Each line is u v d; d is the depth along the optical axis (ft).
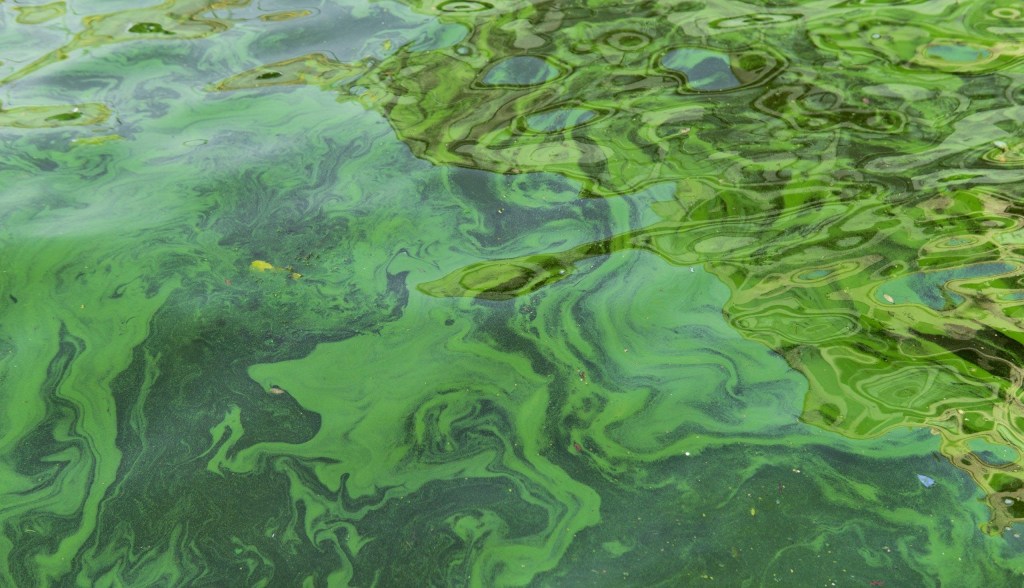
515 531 7.54
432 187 11.66
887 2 15.93
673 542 7.38
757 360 9.00
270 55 15.02
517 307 9.80
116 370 9.18
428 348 9.38
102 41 15.62
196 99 13.71
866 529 7.36
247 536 7.58
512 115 13.05
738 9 16.05
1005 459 7.81
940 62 13.85
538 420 8.56
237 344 9.47
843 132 12.26
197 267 10.43
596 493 7.84
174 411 8.75
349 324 9.70
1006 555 7.07
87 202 11.47
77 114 13.29
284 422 8.62
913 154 11.71
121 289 10.14
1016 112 12.43
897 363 8.80
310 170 12.03
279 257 10.59
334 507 7.82
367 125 12.95
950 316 9.22
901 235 10.36
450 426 8.54
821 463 7.94
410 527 7.62
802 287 9.76
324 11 16.75
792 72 13.76
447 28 15.78
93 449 8.38
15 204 11.38
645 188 11.40
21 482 8.05
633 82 13.71
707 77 13.78
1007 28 14.76
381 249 10.67
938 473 7.75
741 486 7.80
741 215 10.86
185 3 17.19
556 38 15.28
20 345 9.44
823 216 10.74
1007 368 8.63
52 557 7.41
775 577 7.02
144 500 7.89
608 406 8.65
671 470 8.00
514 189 11.55
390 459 8.24
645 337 9.35
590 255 10.43
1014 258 9.89
